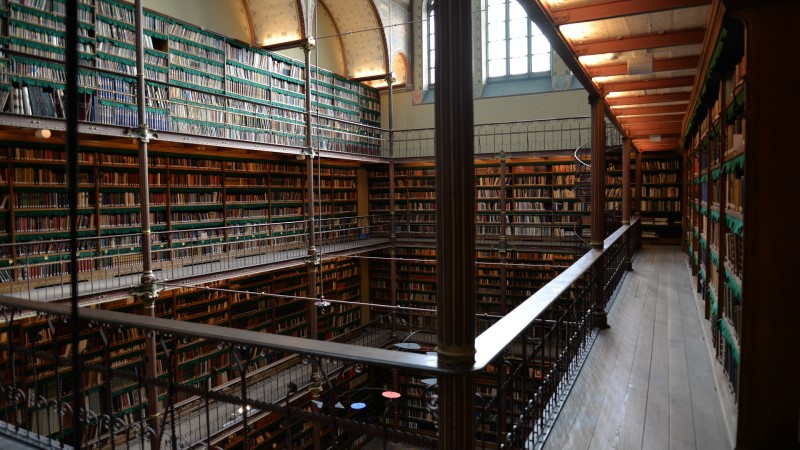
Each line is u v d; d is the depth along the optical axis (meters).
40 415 8.29
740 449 2.80
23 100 8.41
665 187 15.95
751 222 2.73
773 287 2.71
